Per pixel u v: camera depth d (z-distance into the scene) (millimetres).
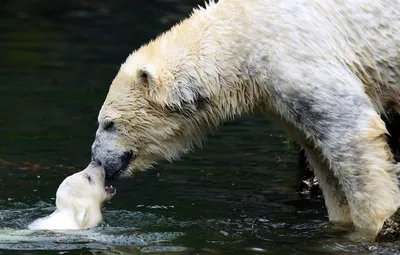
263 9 10070
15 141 15438
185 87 10258
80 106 18094
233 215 11422
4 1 30703
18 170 13680
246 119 17438
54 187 12797
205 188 12883
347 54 10031
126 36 25703
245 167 14031
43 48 24062
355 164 9750
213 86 10203
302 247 9742
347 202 10883
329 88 9750
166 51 10383
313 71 9766
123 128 10609
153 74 10211
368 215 9867
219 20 10258
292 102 9875
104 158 10812
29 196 12352
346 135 9734
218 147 15305
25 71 21344
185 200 12234
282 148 15133
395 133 12289
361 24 10148
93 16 28672
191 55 10258
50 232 10398
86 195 11062
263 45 9953
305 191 12680
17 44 24453
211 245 9812
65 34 26062
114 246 9711
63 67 21859
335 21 10062
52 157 14477
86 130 16266
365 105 9812
